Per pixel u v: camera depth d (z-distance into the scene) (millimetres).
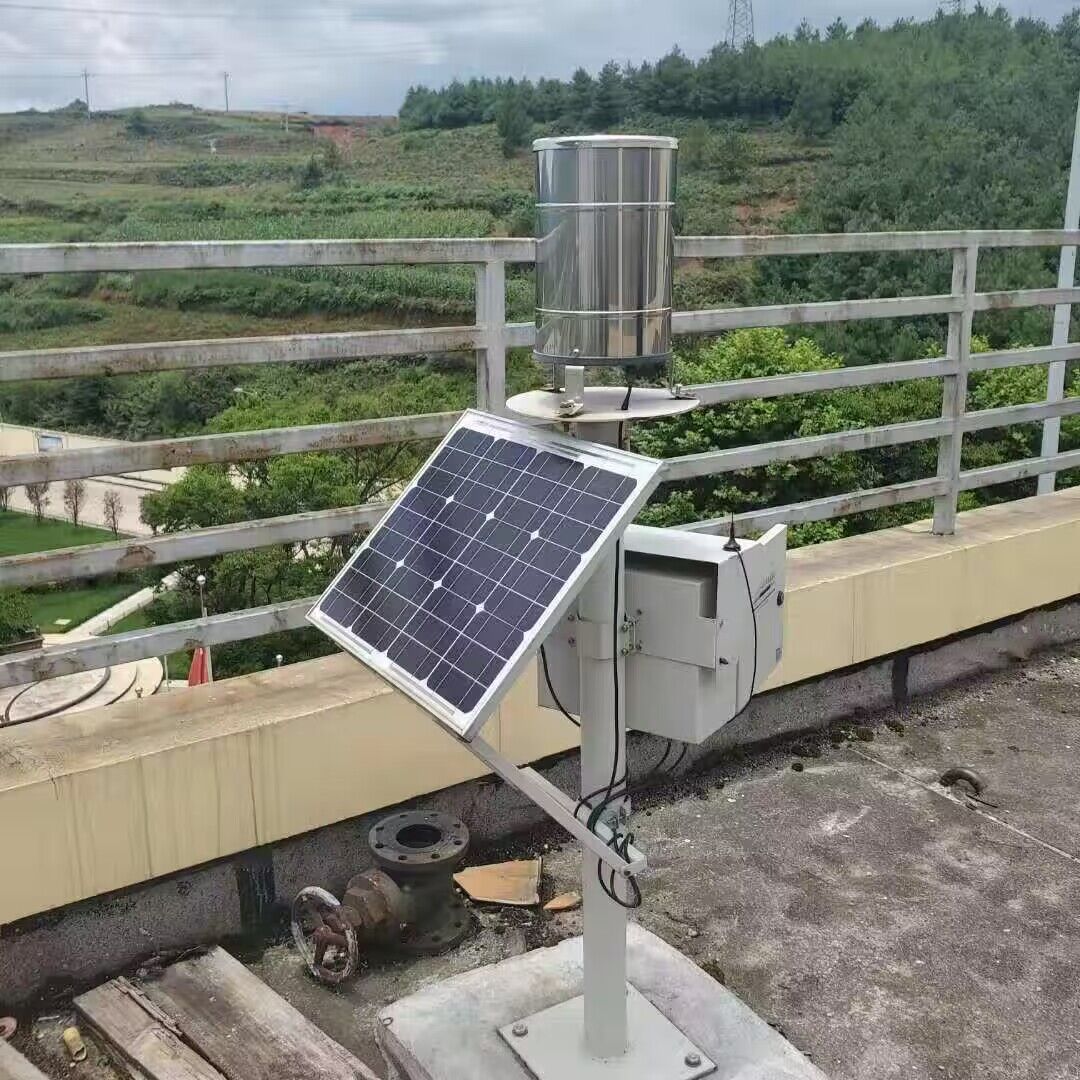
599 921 2115
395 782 2996
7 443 18953
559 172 1922
